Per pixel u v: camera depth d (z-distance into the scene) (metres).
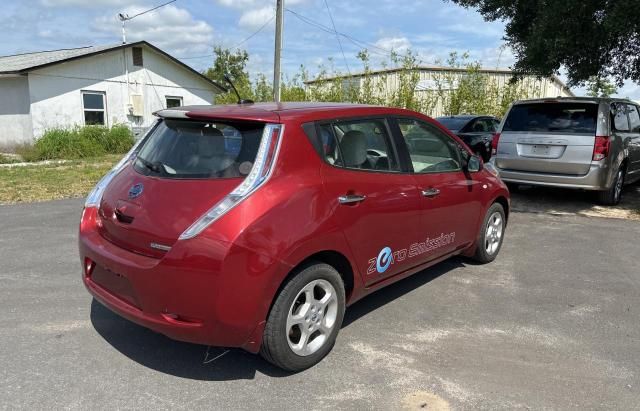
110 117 19.75
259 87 21.48
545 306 4.42
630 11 7.59
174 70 21.98
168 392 3.02
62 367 3.27
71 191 9.77
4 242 6.05
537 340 3.77
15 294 4.45
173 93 22.12
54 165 14.17
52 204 8.49
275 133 3.16
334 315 3.42
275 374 3.26
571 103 8.34
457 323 4.05
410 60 18.28
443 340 3.75
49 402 2.88
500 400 2.99
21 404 2.86
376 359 3.45
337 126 3.56
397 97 18.14
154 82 21.27
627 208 8.73
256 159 3.07
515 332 3.90
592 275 5.25
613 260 5.76
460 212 4.79
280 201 3.01
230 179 3.04
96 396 2.96
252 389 3.08
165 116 3.56
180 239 2.85
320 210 3.20
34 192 9.59
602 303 4.51
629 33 8.55
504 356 3.52
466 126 12.72
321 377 3.22
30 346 3.53
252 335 2.98
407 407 2.91
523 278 5.14
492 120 13.60
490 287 4.87
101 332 3.77
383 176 3.80
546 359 3.49
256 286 2.89
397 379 3.20
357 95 18.59
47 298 4.38
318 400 2.97
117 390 3.03
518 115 8.80
